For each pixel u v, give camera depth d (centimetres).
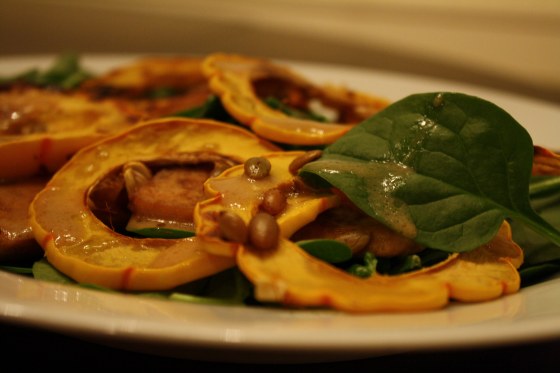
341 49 77
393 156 26
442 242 25
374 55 75
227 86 32
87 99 35
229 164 28
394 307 23
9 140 30
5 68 46
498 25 79
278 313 22
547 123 39
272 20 86
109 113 33
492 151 26
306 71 47
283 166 27
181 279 25
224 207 25
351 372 25
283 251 24
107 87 39
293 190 26
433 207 25
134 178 28
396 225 25
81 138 31
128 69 41
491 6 79
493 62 80
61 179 28
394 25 83
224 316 22
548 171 28
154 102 36
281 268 23
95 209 28
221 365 25
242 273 25
